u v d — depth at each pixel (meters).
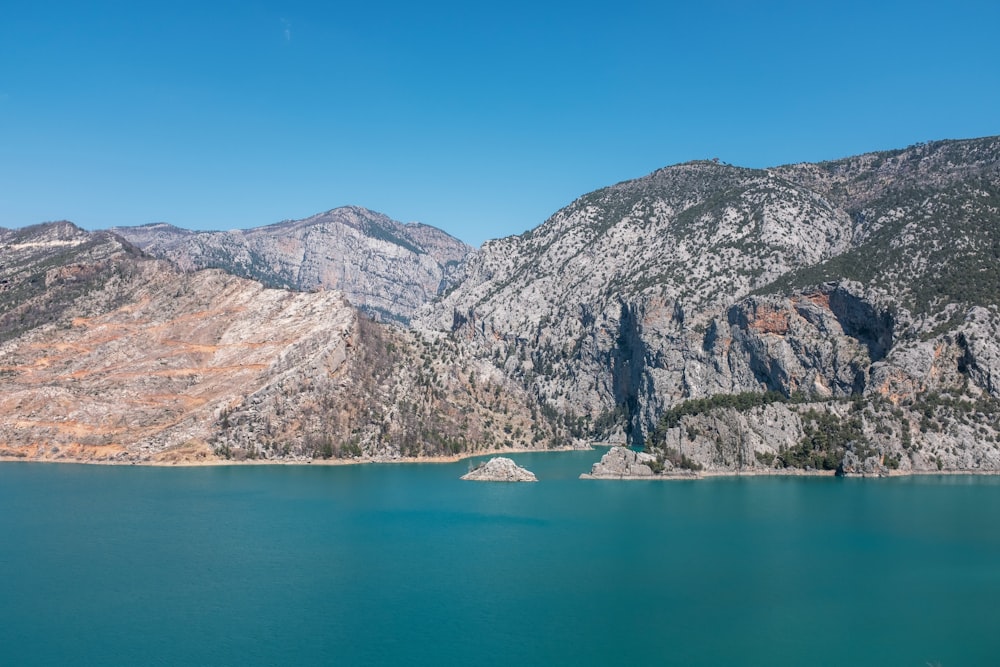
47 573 131.75
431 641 105.12
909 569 136.50
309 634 107.25
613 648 102.88
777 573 134.62
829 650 102.94
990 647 104.50
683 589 125.75
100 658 99.56
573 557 144.12
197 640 105.00
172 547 148.50
